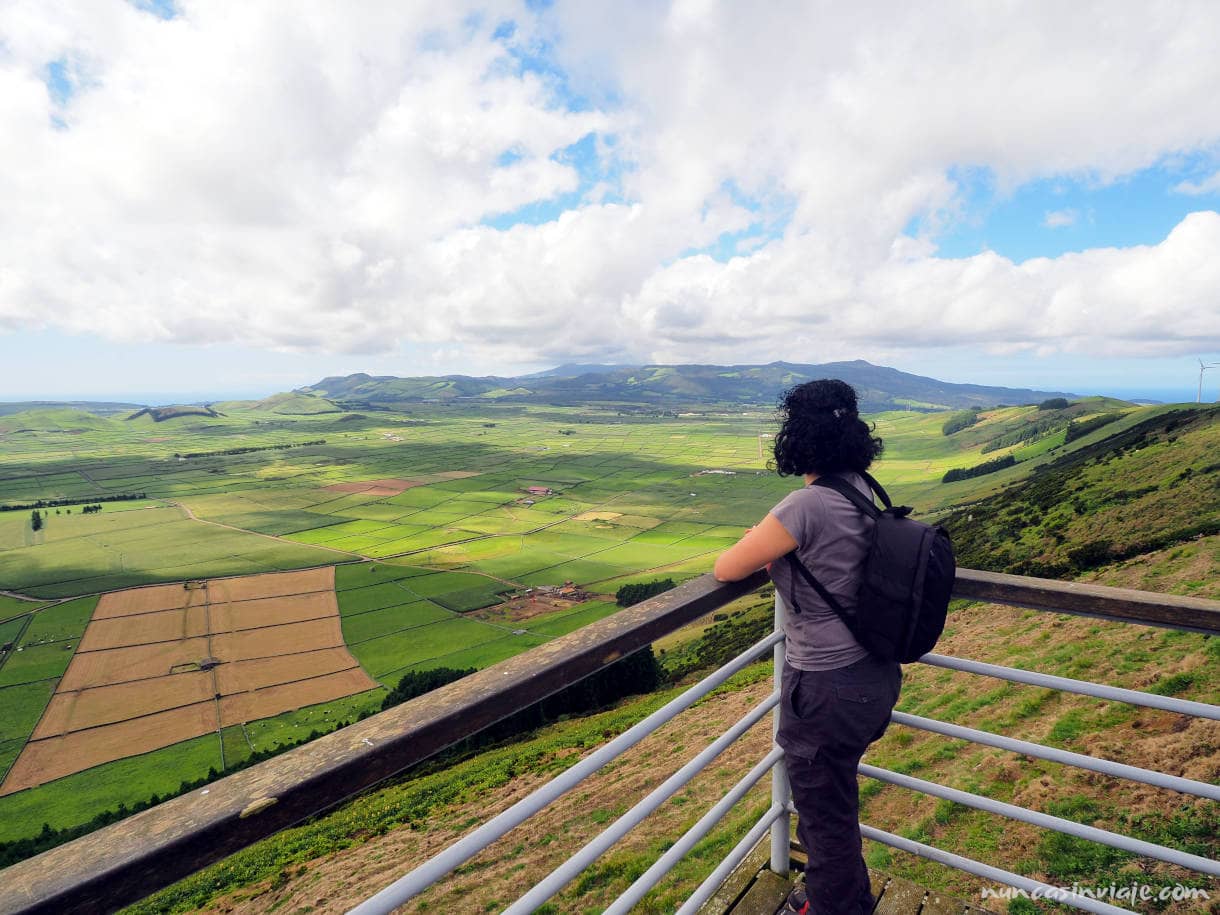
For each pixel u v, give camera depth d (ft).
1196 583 69.92
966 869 7.39
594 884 37.11
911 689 53.93
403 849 65.36
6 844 163.02
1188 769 22.89
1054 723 33.65
